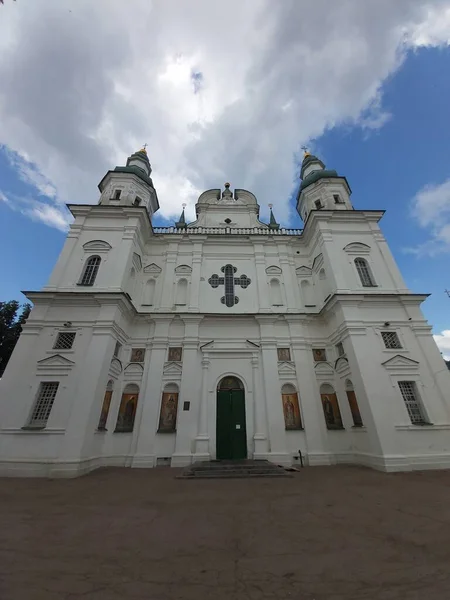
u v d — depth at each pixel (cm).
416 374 1541
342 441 1627
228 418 1680
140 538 589
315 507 789
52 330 1566
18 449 1304
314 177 2389
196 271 2094
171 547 547
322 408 1719
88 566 477
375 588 409
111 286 1712
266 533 611
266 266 2177
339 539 575
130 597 393
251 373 1789
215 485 1078
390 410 1441
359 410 1537
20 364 1469
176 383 1722
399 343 1630
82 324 1580
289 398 1725
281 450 1573
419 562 478
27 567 471
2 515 729
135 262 1984
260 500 865
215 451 1588
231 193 2634
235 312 1988
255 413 1678
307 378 1762
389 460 1323
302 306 2036
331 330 1856
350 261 1908
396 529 622
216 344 1850
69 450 1288
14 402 1392
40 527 648
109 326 1560
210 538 588
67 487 1050
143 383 1723
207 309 2002
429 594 392
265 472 1275
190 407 1645
